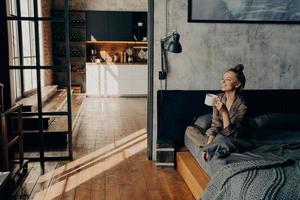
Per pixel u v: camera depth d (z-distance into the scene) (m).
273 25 4.29
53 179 3.75
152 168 4.11
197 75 4.28
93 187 3.53
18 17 4.13
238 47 4.29
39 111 4.27
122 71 10.24
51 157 4.37
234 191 2.38
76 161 4.38
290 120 3.91
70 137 4.38
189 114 4.21
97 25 10.19
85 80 10.46
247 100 4.26
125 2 10.34
